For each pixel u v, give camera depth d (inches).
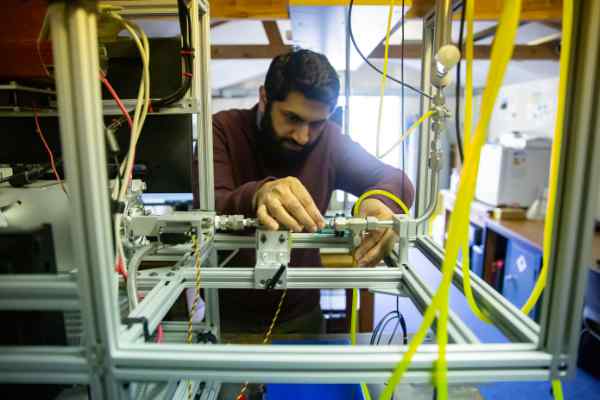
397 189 43.7
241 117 53.5
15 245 17.2
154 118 35.9
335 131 57.8
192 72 32.5
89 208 14.9
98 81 14.7
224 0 52.3
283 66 42.3
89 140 14.3
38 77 26.7
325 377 16.6
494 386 49.4
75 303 16.3
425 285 24.9
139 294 25.1
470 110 18.7
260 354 16.8
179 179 37.1
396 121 161.3
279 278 26.3
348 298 70.8
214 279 26.5
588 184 15.5
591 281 62.0
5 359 16.6
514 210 106.4
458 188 15.2
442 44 27.0
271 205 27.3
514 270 93.5
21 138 36.6
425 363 16.6
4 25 25.0
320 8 40.3
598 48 14.4
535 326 19.0
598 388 56.9
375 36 54.8
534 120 130.7
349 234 32.4
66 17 13.5
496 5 47.2
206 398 27.1
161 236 25.6
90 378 16.5
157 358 16.4
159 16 34.6
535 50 98.4
